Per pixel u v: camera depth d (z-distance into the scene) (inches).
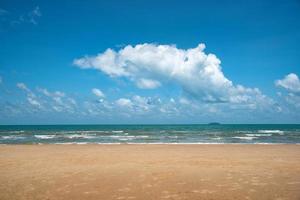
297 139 1381.6
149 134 1942.7
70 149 792.3
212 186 326.3
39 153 682.8
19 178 381.7
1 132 2352.4
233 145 920.3
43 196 291.7
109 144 1006.4
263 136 1631.4
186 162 513.7
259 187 318.7
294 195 284.4
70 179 372.2
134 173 408.8
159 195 291.4
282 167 453.1
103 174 403.9
